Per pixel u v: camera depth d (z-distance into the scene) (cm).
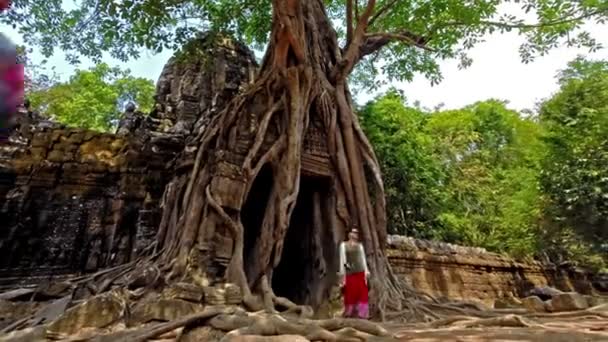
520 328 521
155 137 1160
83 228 1020
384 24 1314
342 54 1095
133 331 483
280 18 888
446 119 2452
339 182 918
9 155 1048
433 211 1661
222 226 758
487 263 1409
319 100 965
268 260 770
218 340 427
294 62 971
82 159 1110
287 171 835
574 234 1438
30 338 488
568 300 799
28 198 1005
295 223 999
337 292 789
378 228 901
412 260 1245
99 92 2538
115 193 1088
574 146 1370
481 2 1175
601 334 411
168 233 837
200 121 1162
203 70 1315
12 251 930
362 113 1644
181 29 1032
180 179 900
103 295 555
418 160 1639
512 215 1683
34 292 716
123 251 991
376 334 460
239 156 849
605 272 1762
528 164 2003
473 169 2117
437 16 1241
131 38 995
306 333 432
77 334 489
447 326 584
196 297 617
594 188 1263
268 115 889
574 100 1460
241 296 665
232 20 1226
